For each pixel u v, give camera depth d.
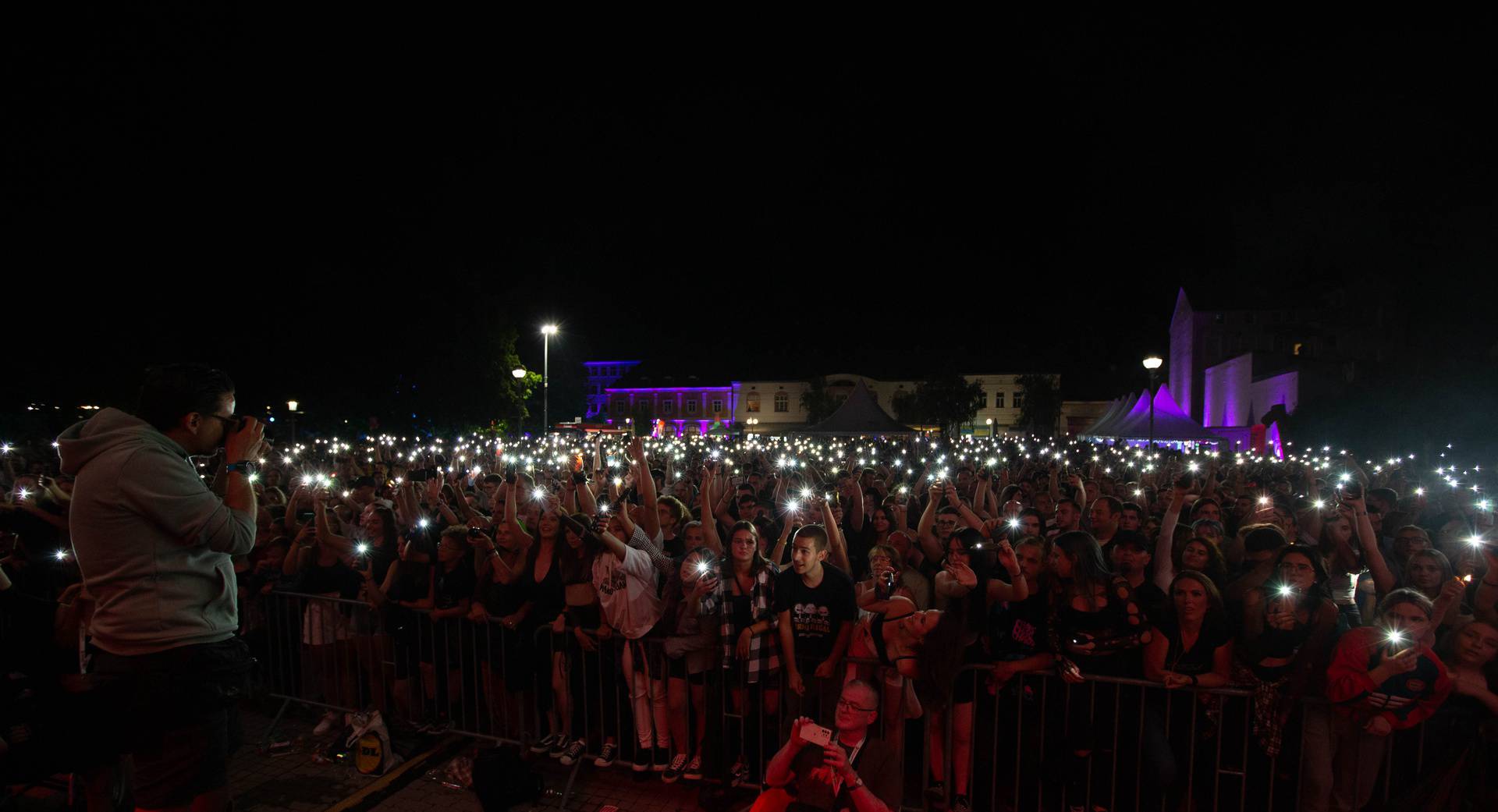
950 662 4.38
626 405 78.44
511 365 38.12
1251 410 40.19
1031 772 4.68
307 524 6.57
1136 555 5.01
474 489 9.80
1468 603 4.70
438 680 5.81
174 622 2.66
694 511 7.68
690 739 5.06
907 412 66.06
